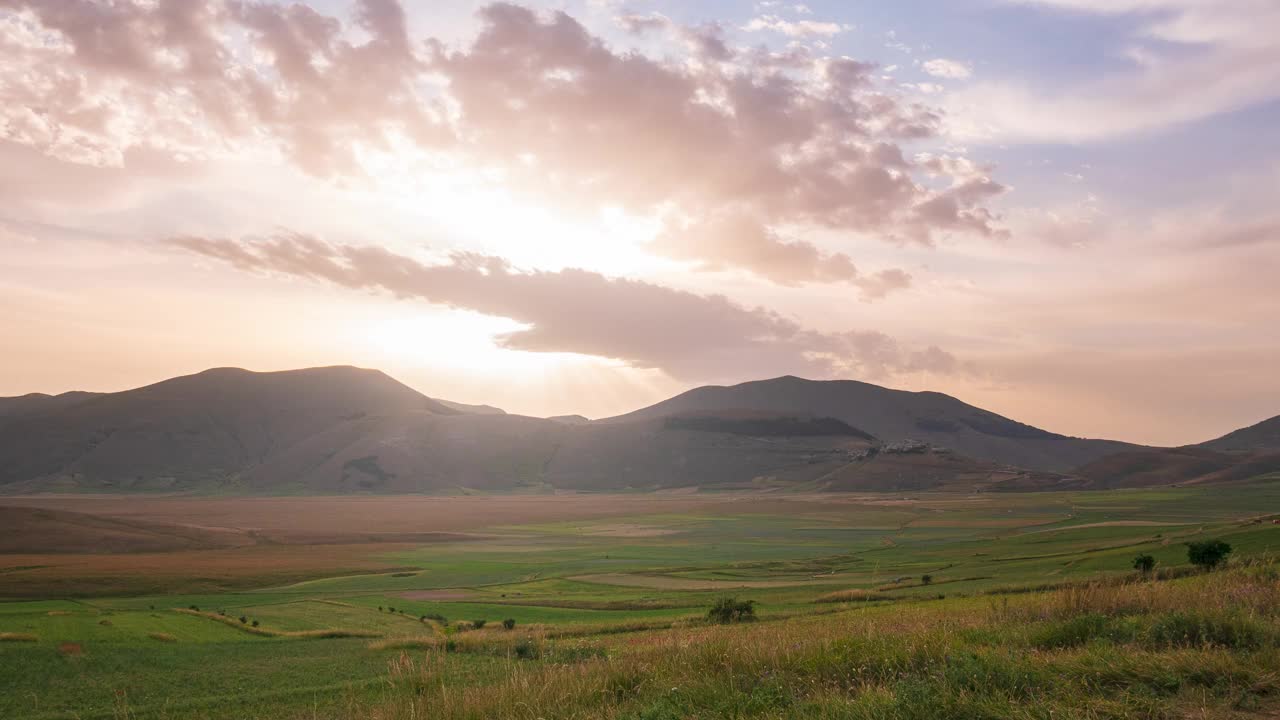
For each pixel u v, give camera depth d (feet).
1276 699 26.32
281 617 295.28
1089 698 27.25
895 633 46.55
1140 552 325.62
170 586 453.99
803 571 466.70
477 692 38.19
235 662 177.37
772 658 39.01
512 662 56.03
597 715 32.09
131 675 161.58
